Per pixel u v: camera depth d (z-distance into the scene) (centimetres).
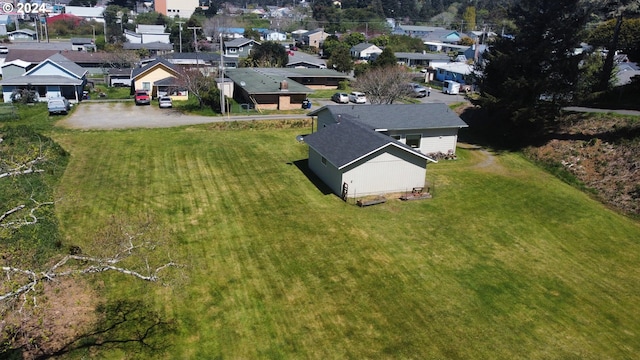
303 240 1739
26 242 1522
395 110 2847
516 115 2877
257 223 1867
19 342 1127
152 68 4559
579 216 2030
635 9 3073
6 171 1135
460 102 4516
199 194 2147
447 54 8394
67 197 1875
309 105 4303
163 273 1478
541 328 1298
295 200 2105
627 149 2486
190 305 1341
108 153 2692
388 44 8419
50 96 4166
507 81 2925
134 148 2811
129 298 1356
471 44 9431
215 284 1448
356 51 7806
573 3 2844
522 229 1900
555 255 1706
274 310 1334
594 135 2755
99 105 4103
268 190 2217
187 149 2833
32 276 988
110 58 5994
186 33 8400
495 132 3350
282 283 1466
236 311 1323
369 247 1702
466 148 3066
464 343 1226
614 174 2367
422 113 2853
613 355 1205
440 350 1198
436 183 2386
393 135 2709
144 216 1888
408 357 1170
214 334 1228
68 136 3002
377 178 2166
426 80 6275
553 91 2906
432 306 1374
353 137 2280
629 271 1617
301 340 1219
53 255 1537
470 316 1336
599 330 1302
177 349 1166
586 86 3109
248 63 6406
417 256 1653
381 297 1410
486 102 3062
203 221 1870
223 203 2053
